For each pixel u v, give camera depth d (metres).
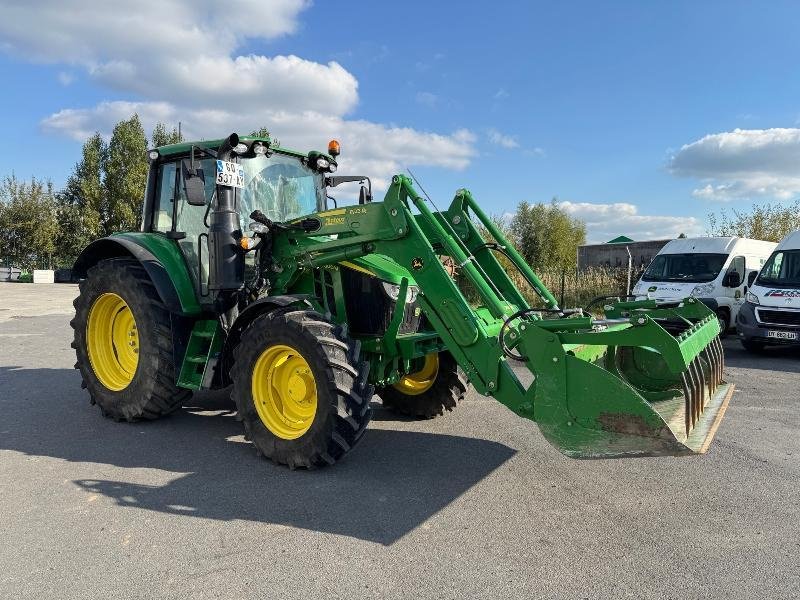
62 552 3.12
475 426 5.54
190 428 5.41
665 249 13.27
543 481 4.17
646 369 4.64
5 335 11.77
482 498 3.86
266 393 4.51
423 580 2.86
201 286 5.31
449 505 3.74
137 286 5.27
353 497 3.85
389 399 5.92
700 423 3.91
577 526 3.46
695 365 4.02
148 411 5.31
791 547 3.22
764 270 10.55
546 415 3.56
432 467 4.43
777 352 10.77
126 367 5.75
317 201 6.06
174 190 5.60
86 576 2.89
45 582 2.83
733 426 5.62
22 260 40.41
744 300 11.34
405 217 4.25
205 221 5.03
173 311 5.11
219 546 3.19
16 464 4.45
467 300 4.15
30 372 7.98
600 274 19.58
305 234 4.86
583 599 2.71
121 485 4.04
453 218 5.15
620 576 2.91
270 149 5.45
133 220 40.09
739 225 21.11
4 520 3.50
